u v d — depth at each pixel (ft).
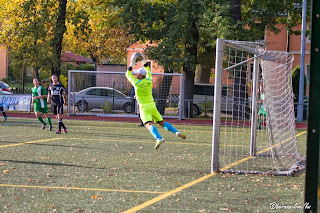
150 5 118.52
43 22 134.82
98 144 61.46
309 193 17.19
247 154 55.52
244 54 106.01
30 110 121.70
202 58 127.65
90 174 39.42
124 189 33.53
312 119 17.25
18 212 26.61
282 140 56.39
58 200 29.76
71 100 120.57
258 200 30.55
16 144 59.26
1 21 160.15
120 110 119.24
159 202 29.50
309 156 17.24
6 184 34.58
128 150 56.13
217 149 41.78
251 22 113.09
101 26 147.54
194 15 112.98
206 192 32.94
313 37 17.31
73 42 183.73
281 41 173.68
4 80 257.75
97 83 120.67
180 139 70.64
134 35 121.90
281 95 57.47
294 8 121.80
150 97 47.26
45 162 45.44
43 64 135.33
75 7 147.33
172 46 113.91
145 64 48.62
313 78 17.29
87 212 26.78
